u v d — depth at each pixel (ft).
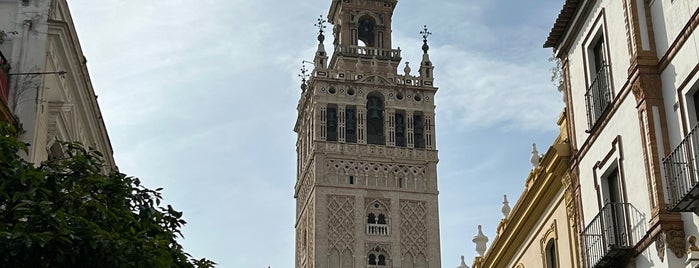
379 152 393.91
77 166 80.84
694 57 84.17
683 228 85.15
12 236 66.85
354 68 414.00
